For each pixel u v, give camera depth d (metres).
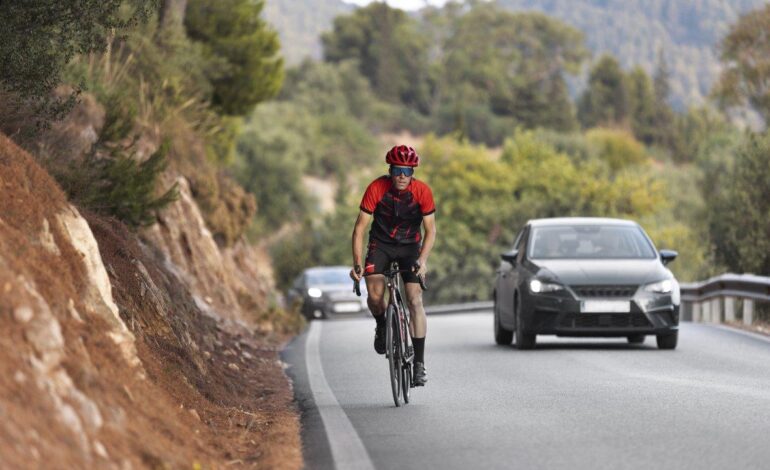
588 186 162.88
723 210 74.12
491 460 18.22
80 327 17.58
